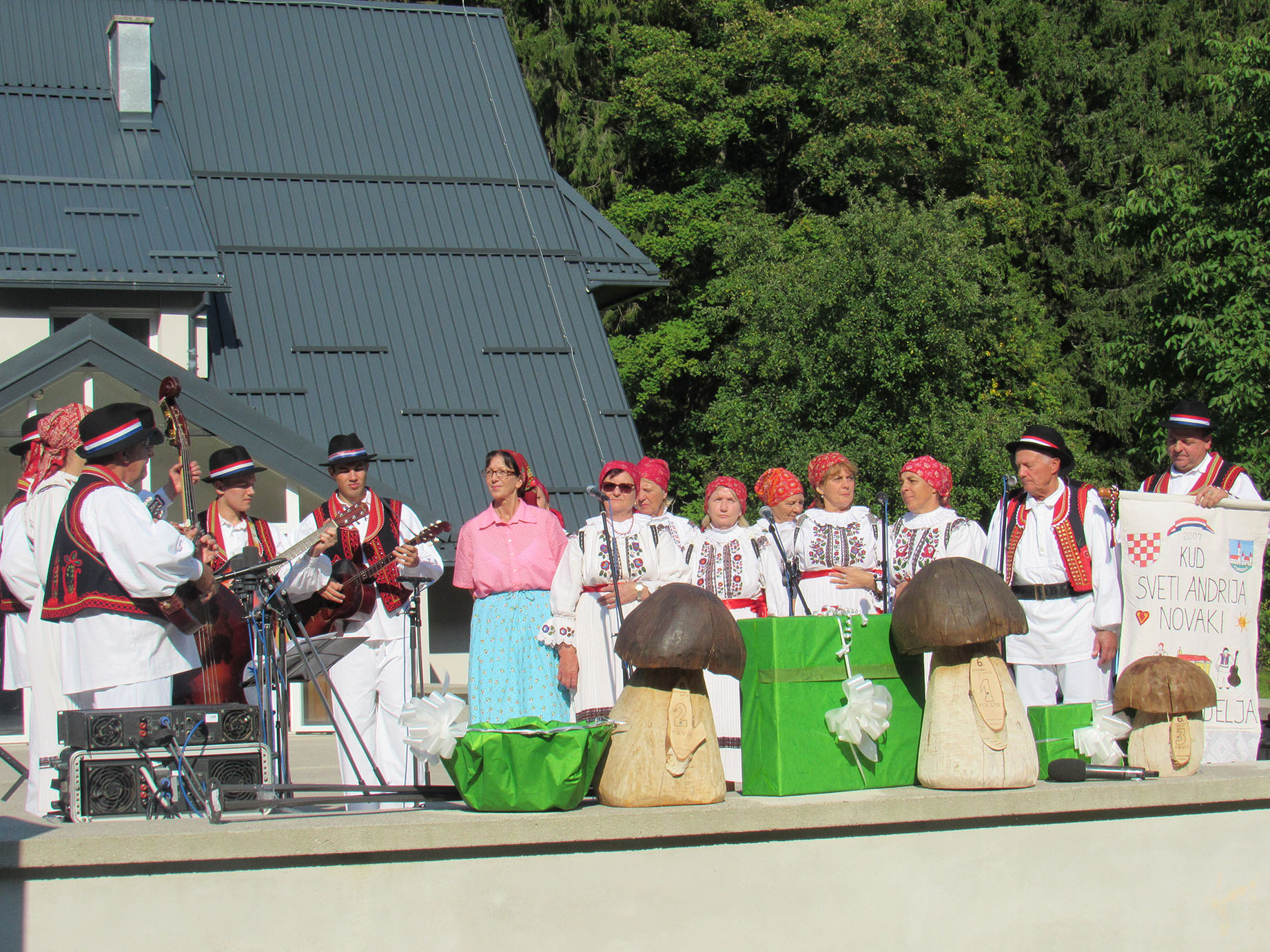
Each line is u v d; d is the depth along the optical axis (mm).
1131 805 4926
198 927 4020
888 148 26766
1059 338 30703
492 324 16422
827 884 4590
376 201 17391
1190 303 18953
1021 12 33062
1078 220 32531
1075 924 4883
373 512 6777
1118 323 31094
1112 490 7176
